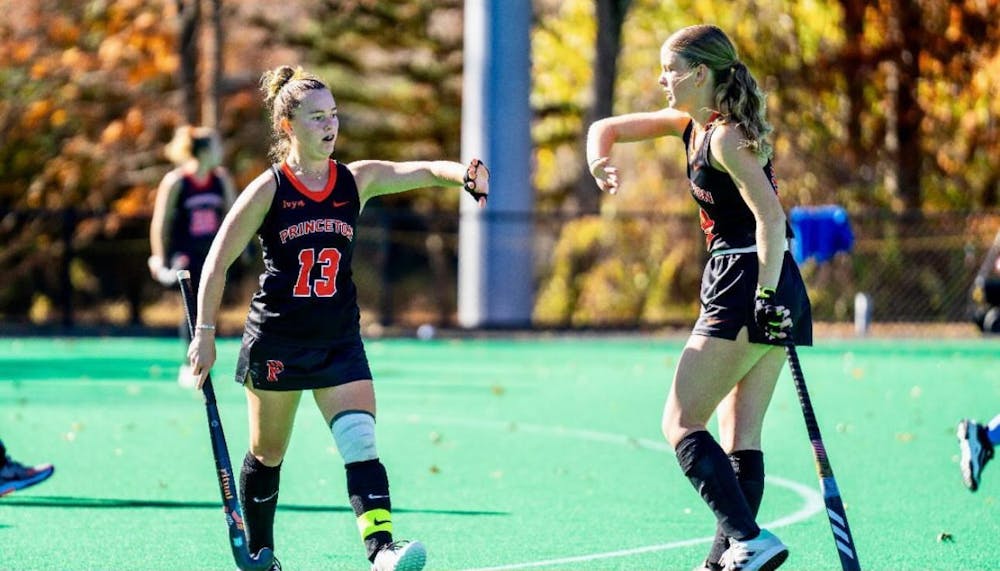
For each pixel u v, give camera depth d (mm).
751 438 18953
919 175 92250
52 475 29531
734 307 18094
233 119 111125
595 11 96125
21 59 101062
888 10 91750
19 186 102250
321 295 18359
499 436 37219
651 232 87062
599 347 71938
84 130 104812
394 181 19078
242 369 18688
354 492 18234
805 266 84688
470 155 80375
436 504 27047
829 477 17688
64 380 51219
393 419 40875
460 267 81188
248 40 115188
